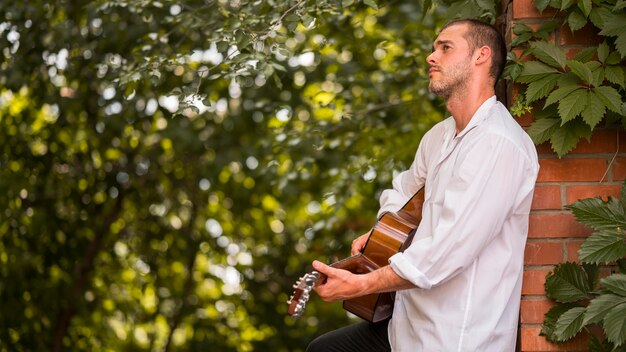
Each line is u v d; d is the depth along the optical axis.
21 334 9.84
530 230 4.36
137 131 9.52
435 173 4.25
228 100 9.52
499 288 4.03
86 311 10.28
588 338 4.25
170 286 10.76
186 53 5.70
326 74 9.17
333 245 9.91
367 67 8.71
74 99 9.08
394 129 8.26
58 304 10.02
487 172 3.93
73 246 10.02
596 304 4.00
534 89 4.28
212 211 10.74
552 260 4.34
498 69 4.21
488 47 4.18
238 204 10.71
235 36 5.30
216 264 10.88
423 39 7.61
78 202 9.91
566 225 4.35
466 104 4.20
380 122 8.16
